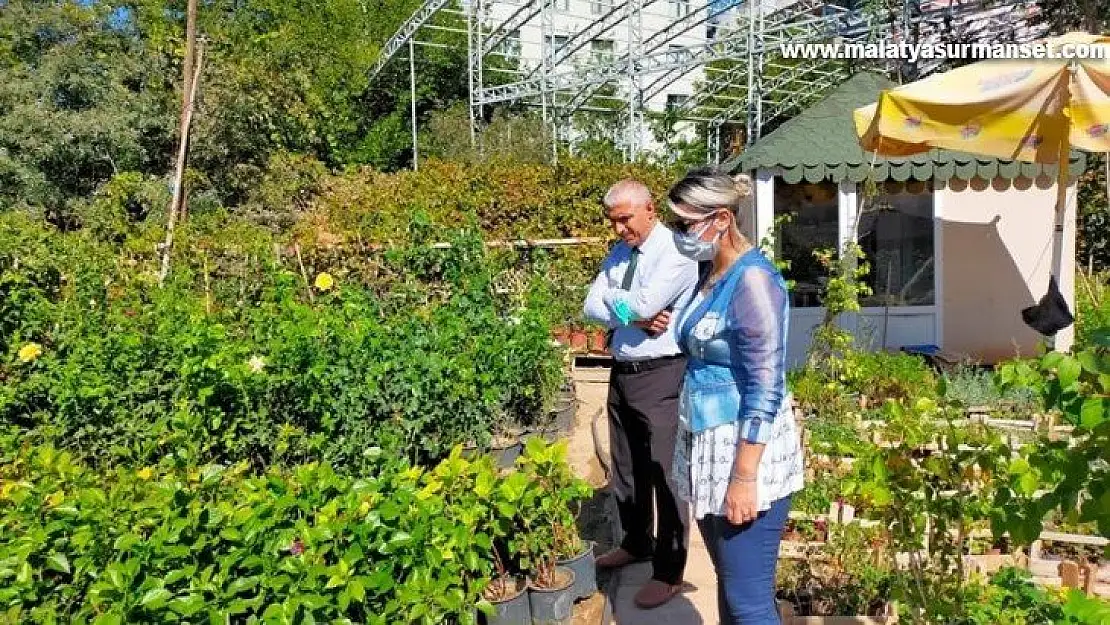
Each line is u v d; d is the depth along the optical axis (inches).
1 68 635.5
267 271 355.3
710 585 146.8
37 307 255.9
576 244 385.4
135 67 642.2
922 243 326.6
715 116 1041.5
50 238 347.9
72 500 107.9
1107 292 350.6
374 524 103.1
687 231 97.3
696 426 99.3
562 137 941.8
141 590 91.7
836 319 326.0
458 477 125.3
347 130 1010.7
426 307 316.2
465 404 199.2
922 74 649.6
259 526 99.8
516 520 137.2
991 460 95.0
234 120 636.7
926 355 303.4
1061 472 78.2
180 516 102.6
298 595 95.4
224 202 647.8
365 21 1157.1
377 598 105.3
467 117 874.1
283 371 185.8
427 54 1066.1
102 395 184.1
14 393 193.9
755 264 94.2
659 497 137.4
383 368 186.5
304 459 186.7
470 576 127.2
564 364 284.7
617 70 742.5
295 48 780.0
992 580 125.1
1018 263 322.0
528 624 133.3
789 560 143.8
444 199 502.9
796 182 307.6
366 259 379.9
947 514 101.7
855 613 129.0
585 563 142.3
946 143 267.0
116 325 241.0
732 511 92.8
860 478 104.8
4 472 136.6
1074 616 68.6
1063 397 73.8
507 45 1062.4
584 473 213.9
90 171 621.0
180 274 339.0
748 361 92.8
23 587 95.3
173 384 189.9
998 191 320.8
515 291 354.6
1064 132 258.2
